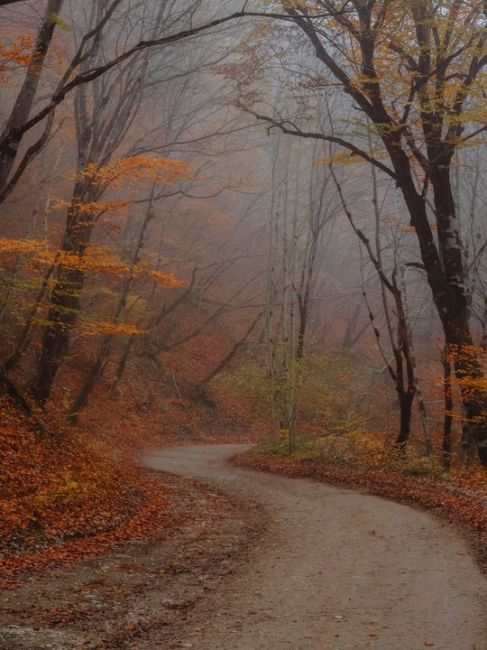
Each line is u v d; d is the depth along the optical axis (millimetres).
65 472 14117
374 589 8250
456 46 17625
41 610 7051
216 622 6906
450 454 20984
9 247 15266
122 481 16328
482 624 6793
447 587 8289
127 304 32406
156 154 32188
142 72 21578
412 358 21156
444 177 19250
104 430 27281
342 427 23672
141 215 39906
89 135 21031
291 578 8844
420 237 19734
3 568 8578
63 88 11234
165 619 7000
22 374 23688
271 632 6559
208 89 32875
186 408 35906
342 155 20219
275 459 24219
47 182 33125
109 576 8734
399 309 21172
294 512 14547
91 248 16891
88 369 31531
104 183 18375
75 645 5996
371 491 17578
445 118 16969
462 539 11414
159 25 23047
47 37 12406
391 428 31156
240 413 38500
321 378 25812
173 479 19344
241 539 11688
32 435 15633
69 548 10102
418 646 6133
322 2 17109
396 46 18094
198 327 43406
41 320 17766
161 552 10461
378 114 18766
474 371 18312
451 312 19344
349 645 6156
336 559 9984
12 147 12203
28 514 10812
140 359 36594
